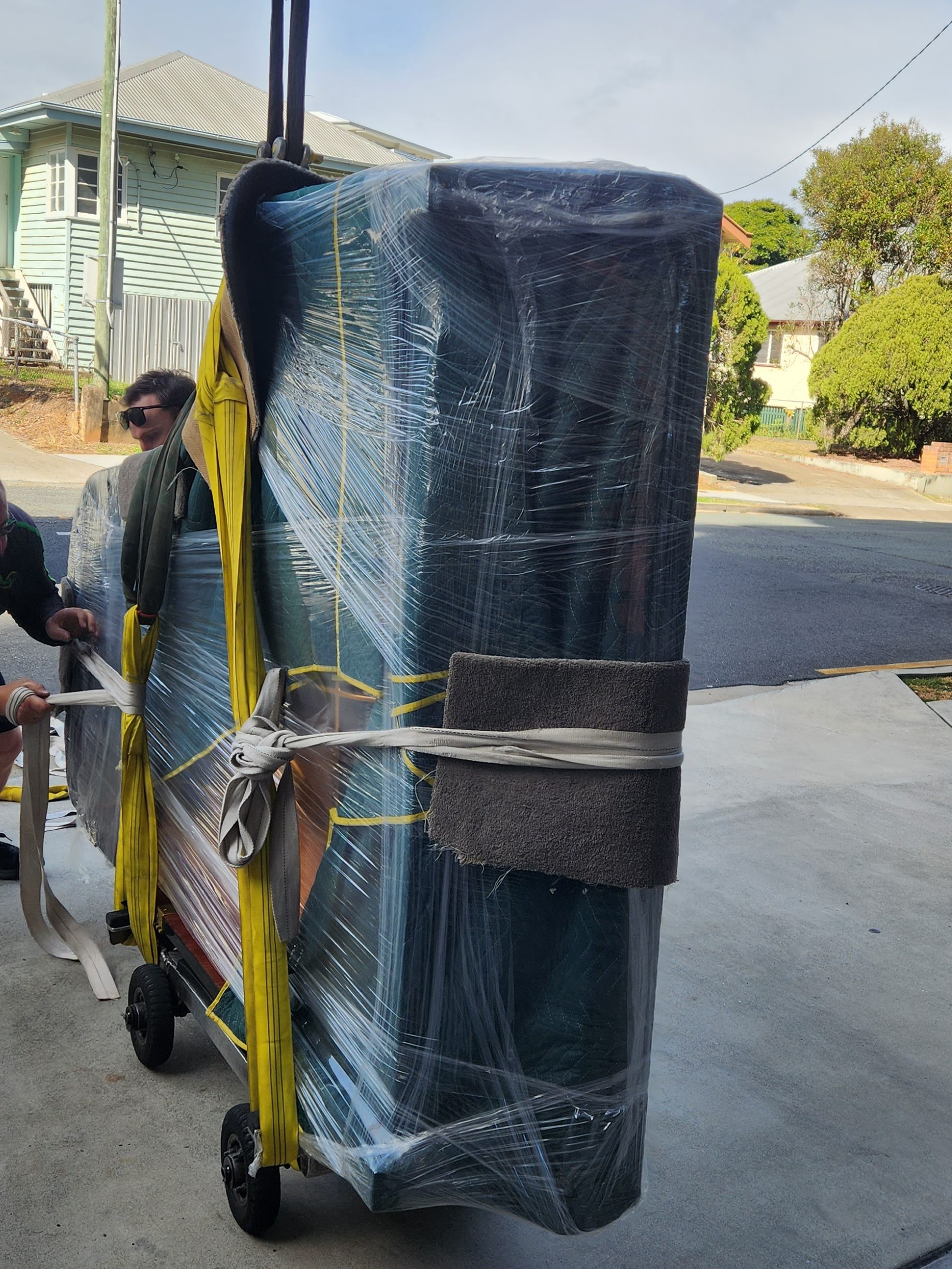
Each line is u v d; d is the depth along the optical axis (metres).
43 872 3.19
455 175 1.52
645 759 1.64
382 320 1.61
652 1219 2.31
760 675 7.65
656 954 1.89
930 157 28.80
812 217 30.80
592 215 1.56
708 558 13.45
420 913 1.70
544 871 1.65
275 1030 1.93
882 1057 2.98
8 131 21.45
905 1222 2.35
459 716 1.64
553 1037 1.79
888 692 7.16
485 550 1.63
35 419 17.73
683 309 1.62
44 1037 2.83
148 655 2.53
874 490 24.55
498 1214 2.12
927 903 3.98
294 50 2.22
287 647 2.00
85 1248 2.10
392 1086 1.74
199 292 22.33
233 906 2.16
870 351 26.58
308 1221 2.22
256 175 1.88
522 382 1.59
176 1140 2.44
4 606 3.20
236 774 1.90
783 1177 2.48
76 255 20.80
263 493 2.06
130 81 22.25
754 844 4.48
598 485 1.65
